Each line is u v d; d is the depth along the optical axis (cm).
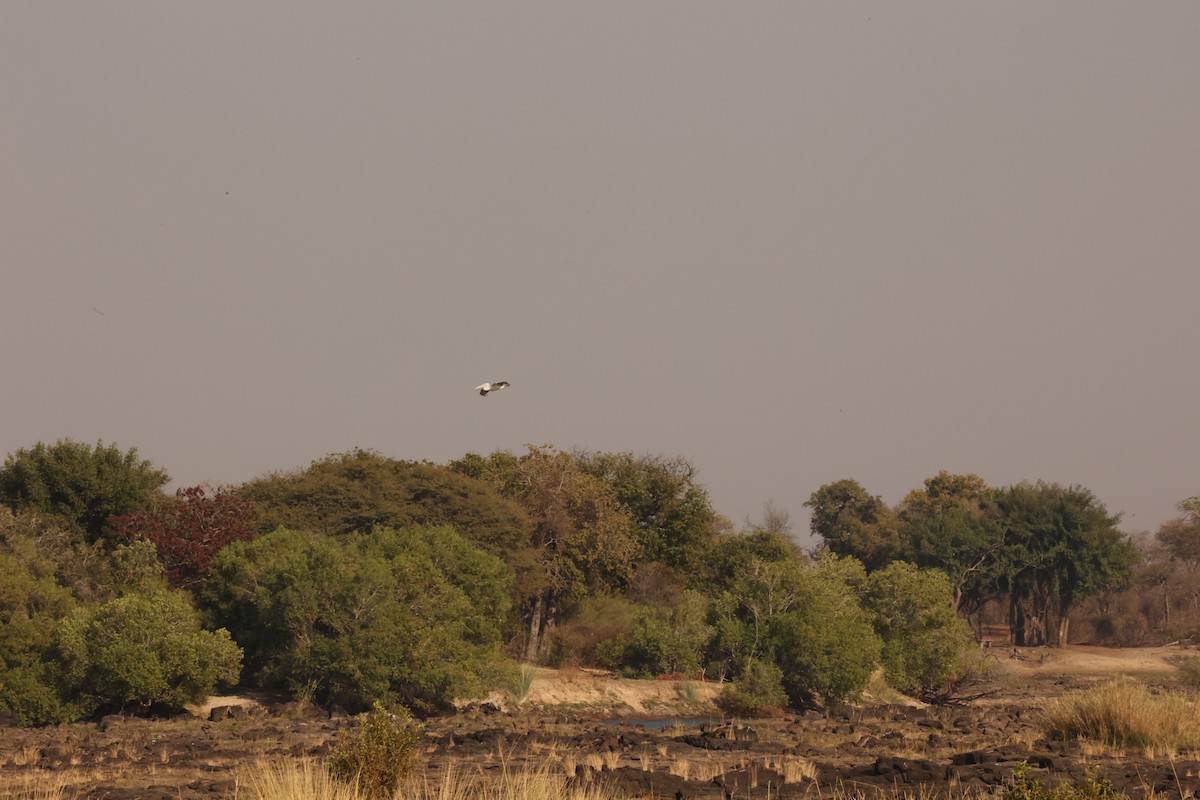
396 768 7706
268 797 6538
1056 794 5794
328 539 19100
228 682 17688
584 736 13850
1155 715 11788
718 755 12012
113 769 10369
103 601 18062
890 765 9412
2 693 15550
